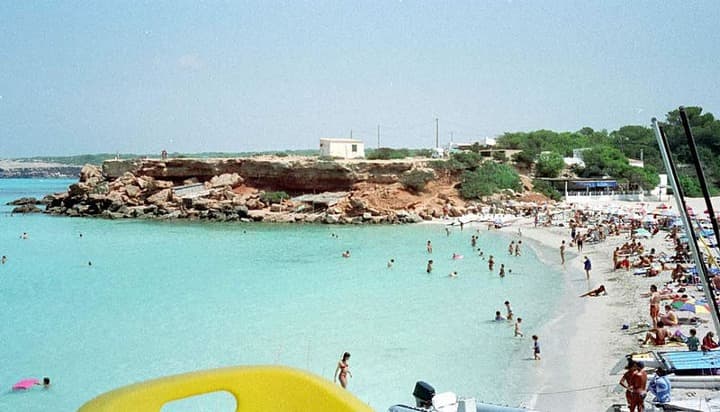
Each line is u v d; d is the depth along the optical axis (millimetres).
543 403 20844
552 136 139000
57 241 71562
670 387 18734
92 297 41750
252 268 52375
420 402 12227
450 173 95625
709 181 107750
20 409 21859
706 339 23328
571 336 28859
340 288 42844
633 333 28375
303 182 95062
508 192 93500
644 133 143500
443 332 30516
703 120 119750
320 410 3402
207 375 3242
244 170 98250
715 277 29500
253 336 30672
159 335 31422
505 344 28203
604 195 98000
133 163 105188
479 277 46375
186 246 66250
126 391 3006
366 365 25594
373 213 86000
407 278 46438
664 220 67500
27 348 29500
